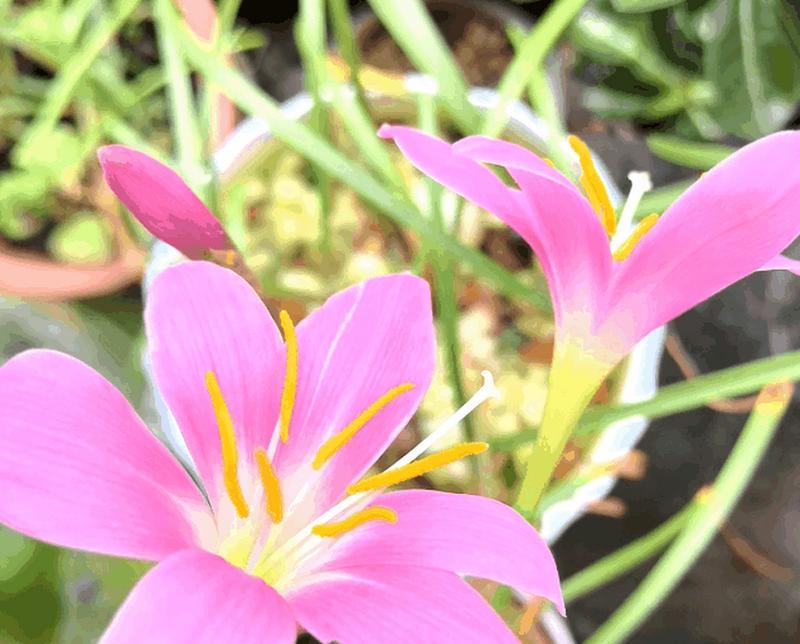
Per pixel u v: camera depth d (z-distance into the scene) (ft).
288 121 0.64
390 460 0.77
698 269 0.44
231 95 0.64
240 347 0.45
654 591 0.61
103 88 0.87
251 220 0.87
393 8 0.63
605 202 0.47
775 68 0.93
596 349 0.47
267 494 0.44
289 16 1.14
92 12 0.97
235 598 0.39
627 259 0.45
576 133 1.11
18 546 0.78
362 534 0.46
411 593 0.42
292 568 0.47
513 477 0.78
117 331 1.01
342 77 0.82
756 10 0.91
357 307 0.48
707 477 1.11
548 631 0.71
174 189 0.42
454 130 0.87
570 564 1.07
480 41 1.05
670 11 0.95
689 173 1.11
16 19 0.94
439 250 0.65
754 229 0.43
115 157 0.40
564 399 0.48
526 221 0.45
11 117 1.03
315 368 0.47
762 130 0.95
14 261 0.93
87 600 0.79
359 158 0.87
